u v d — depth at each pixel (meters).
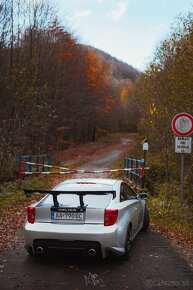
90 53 65.56
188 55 13.65
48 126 31.86
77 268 6.71
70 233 6.69
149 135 22.22
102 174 26.91
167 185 14.16
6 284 5.91
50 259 7.21
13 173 19.28
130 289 5.74
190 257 7.43
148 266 6.83
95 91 66.94
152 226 10.38
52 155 38.12
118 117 105.75
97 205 7.05
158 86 17.91
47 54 39.50
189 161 14.23
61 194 7.48
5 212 11.80
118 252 6.79
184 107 13.94
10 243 8.29
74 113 55.53
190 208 11.88
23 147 24.05
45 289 5.72
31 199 14.49
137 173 19.84
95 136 85.75
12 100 24.61
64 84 47.94
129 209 7.72
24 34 34.84
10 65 28.14
